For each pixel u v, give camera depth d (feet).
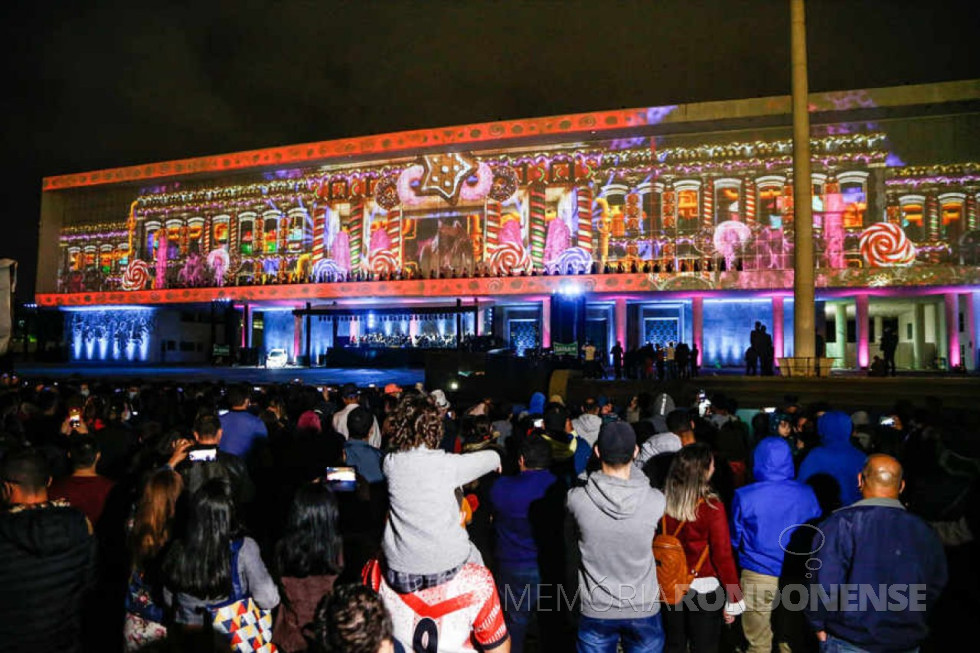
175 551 11.47
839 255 124.98
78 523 12.68
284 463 21.70
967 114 122.52
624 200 138.41
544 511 15.71
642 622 12.42
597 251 138.82
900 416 27.14
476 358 68.49
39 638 12.05
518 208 144.25
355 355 139.23
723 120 129.49
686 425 20.11
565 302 136.56
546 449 16.25
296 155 157.48
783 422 24.71
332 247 157.89
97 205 181.27
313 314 152.56
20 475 12.41
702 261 131.03
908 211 123.54
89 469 16.94
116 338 182.50
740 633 18.26
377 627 7.20
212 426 17.85
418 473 11.16
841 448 17.93
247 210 166.20
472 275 144.97
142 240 175.63
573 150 141.90
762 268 129.70
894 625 11.12
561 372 69.00
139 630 12.57
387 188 154.20
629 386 67.26
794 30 69.67
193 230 171.12
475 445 20.10
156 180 173.17
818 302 135.54
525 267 142.51
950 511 18.66
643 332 141.90
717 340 137.49
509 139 141.38
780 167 131.13
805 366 65.05
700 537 13.91
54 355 187.52
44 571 12.10
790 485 14.89
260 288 160.15
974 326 123.24
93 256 180.65
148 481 12.95
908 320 132.05
